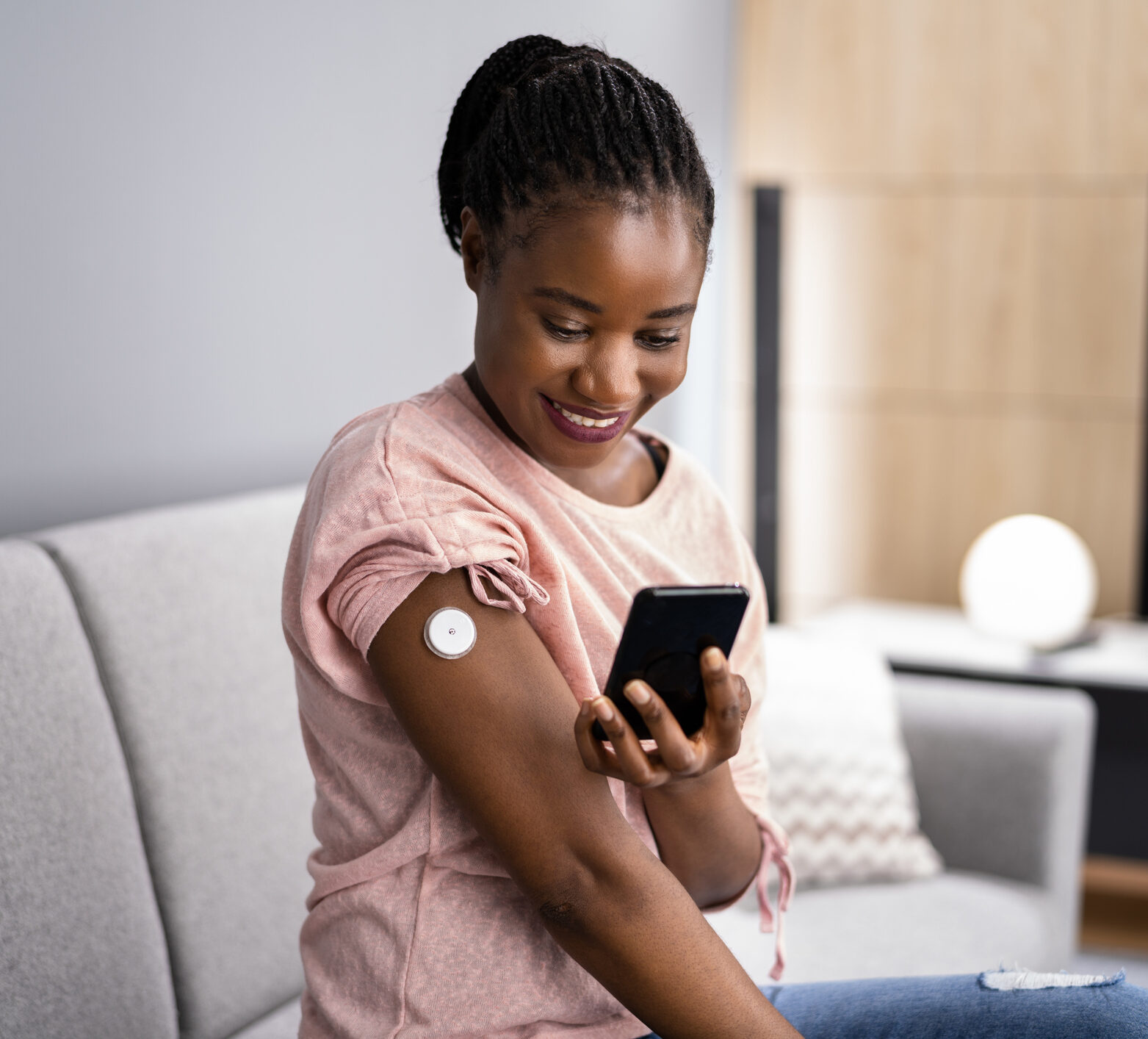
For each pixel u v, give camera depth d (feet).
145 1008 4.04
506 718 2.38
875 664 6.88
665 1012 2.42
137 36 4.98
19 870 3.67
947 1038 2.80
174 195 5.20
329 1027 2.74
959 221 9.64
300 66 5.81
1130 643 8.95
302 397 6.00
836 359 10.07
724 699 2.23
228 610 4.64
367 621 2.42
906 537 10.07
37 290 4.65
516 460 2.81
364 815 2.76
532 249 2.44
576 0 7.99
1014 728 6.58
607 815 2.41
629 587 2.87
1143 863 8.45
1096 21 9.18
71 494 4.85
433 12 6.70
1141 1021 2.73
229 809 4.51
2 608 3.78
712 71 9.72
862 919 5.80
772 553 9.59
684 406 9.54
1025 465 9.71
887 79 9.69
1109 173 9.27
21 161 4.55
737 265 10.32
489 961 2.63
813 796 6.28
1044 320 9.53
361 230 6.30
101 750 3.99
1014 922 5.90
